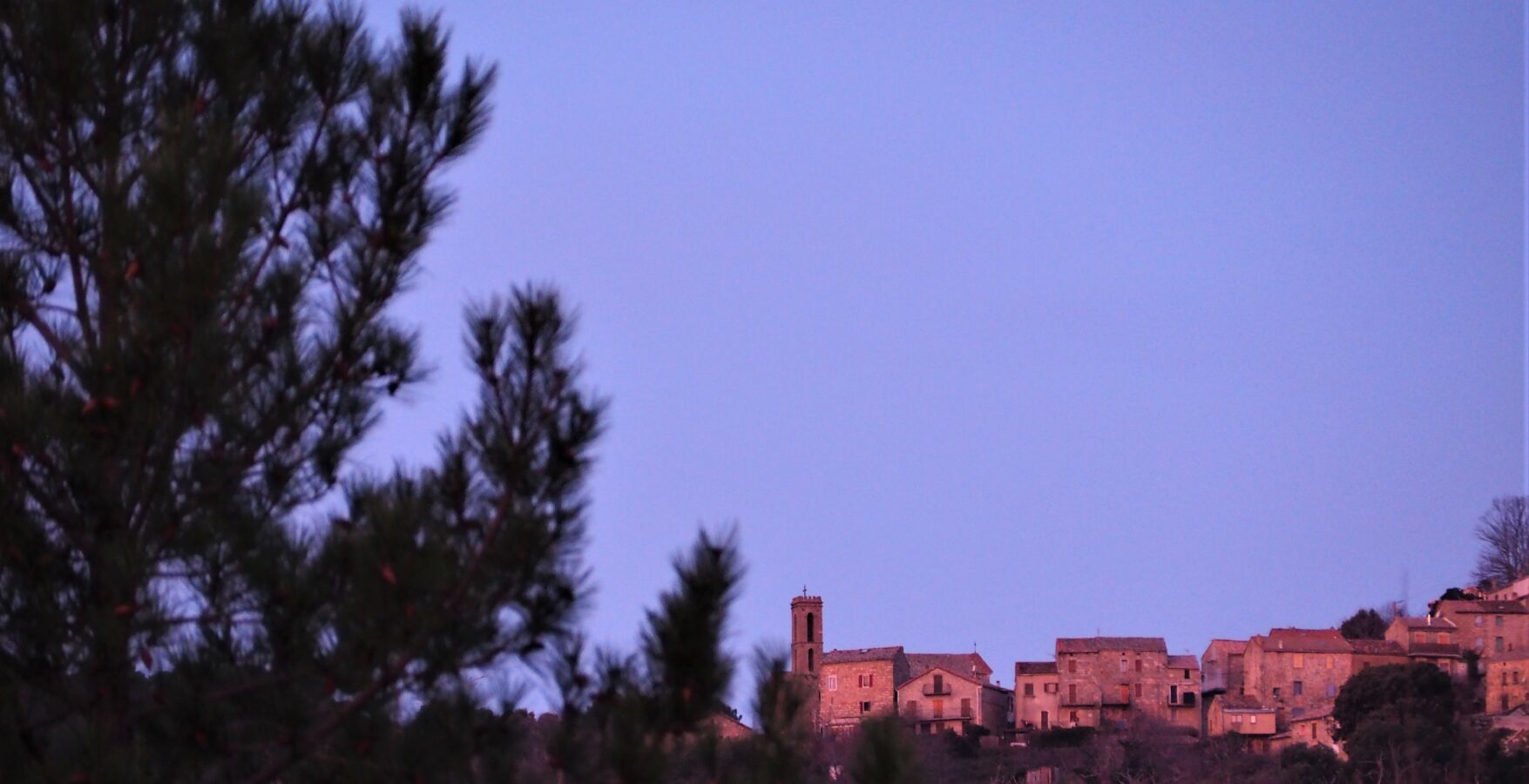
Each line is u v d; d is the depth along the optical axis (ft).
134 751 89.30
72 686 90.89
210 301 92.48
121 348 91.76
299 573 92.43
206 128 100.89
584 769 89.76
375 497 92.27
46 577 90.07
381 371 107.04
